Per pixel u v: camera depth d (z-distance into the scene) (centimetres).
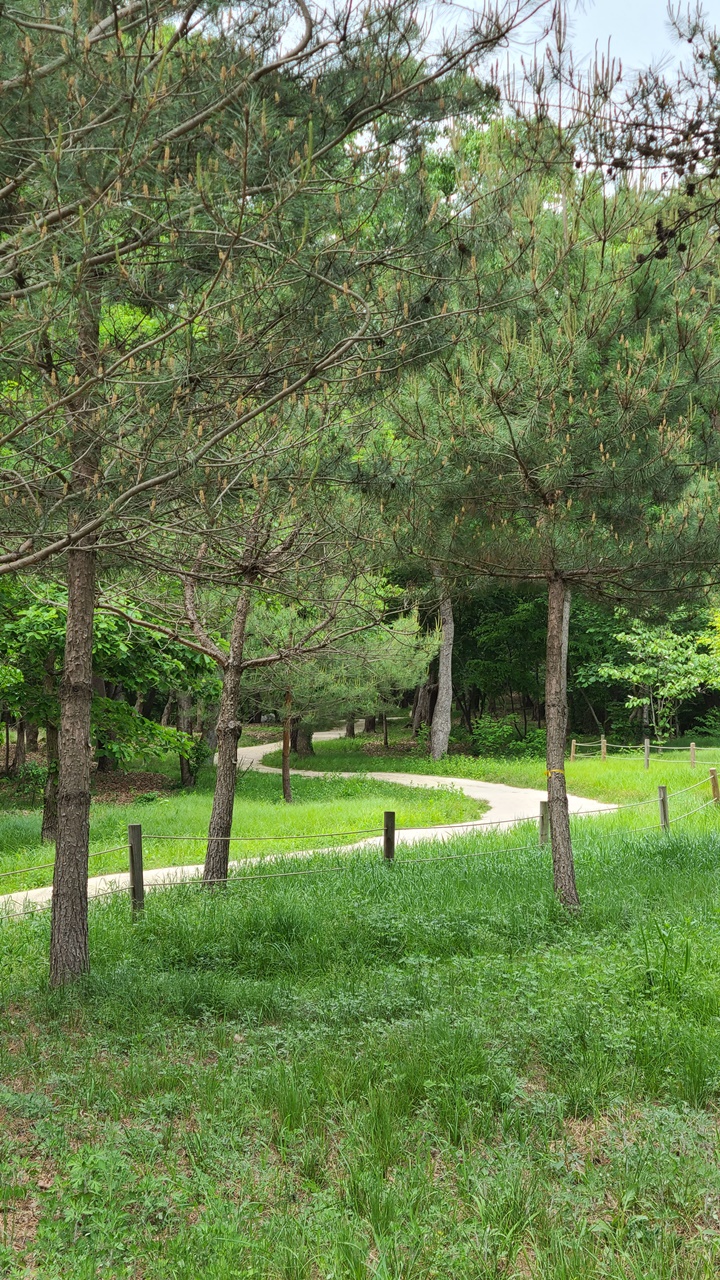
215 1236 379
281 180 453
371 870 1181
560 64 509
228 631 1867
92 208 430
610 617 3416
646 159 576
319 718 2484
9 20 409
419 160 496
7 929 994
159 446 529
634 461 826
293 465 605
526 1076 542
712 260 807
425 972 718
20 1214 409
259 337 523
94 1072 561
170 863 1452
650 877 1066
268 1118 490
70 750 767
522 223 613
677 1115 473
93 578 777
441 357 596
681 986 662
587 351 803
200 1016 691
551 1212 400
